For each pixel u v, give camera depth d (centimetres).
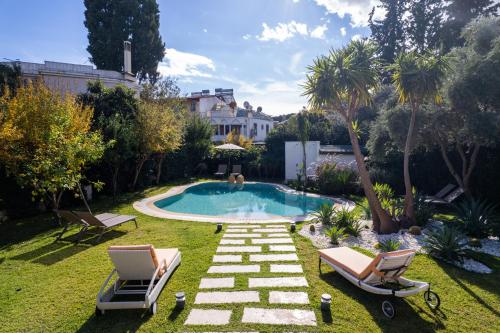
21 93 960
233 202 1602
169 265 555
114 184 1416
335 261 562
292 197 1694
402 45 3167
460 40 2445
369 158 1647
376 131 1434
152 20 3180
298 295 493
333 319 424
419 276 567
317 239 807
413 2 3064
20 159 857
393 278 479
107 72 1931
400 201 1044
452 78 977
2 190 1034
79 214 807
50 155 870
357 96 862
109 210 1205
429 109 1120
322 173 1692
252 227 948
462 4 2486
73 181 918
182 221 1034
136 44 3044
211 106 3966
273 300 476
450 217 1029
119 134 1348
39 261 659
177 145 1816
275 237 827
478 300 480
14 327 410
